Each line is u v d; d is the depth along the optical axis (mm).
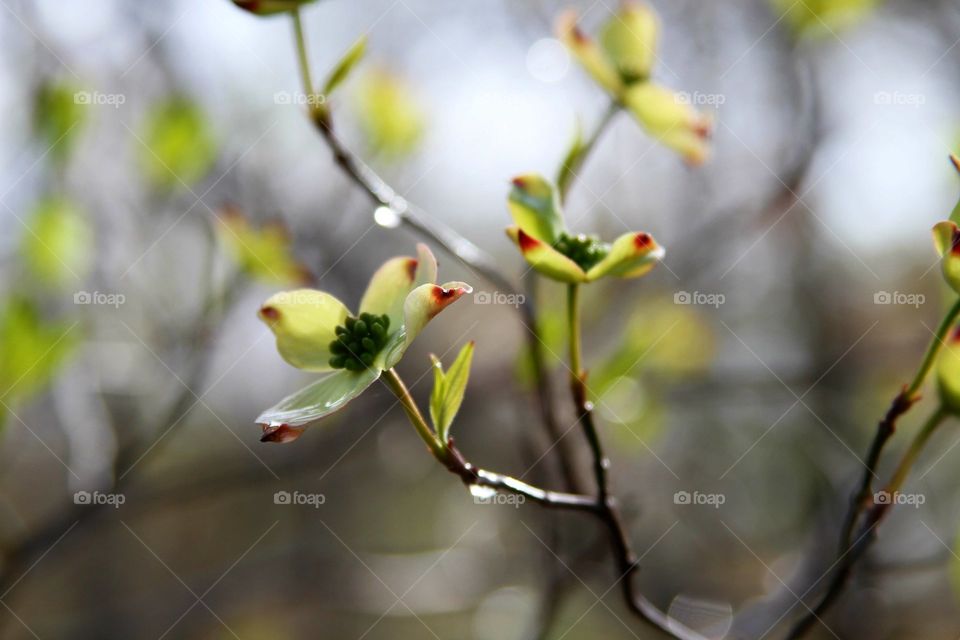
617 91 663
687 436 1053
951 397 594
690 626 746
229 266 744
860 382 927
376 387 877
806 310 1062
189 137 775
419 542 1072
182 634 930
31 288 735
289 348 581
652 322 839
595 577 811
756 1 1052
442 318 961
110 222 780
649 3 1111
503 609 838
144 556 1062
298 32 632
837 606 740
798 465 985
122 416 796
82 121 737
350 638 1024
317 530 1086
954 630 824
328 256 891
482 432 973
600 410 775
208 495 834
